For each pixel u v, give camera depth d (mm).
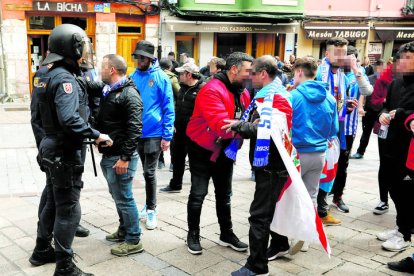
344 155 4910
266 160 3074
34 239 4062
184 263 3664
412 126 3539
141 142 4340
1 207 4902
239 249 3895
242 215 4836
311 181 4004
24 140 8633
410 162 3695
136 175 6410
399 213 3998
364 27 17031
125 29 14414
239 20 15531
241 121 3225
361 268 3650
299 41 16688
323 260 3791
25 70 13359
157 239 4137
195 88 5215
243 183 6168
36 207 4922
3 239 4055
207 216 4777
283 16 15609
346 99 4578
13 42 13031
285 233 3377
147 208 4414
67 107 2967
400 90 4020
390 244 3998
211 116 3406
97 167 6812
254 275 3293
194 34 15289
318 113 3791
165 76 4375
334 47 4398
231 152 3609
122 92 3512
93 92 3842
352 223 4668
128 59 14641
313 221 3229
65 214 3182
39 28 13422
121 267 3561
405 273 3572
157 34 14703
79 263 3609
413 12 17562
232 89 3551
